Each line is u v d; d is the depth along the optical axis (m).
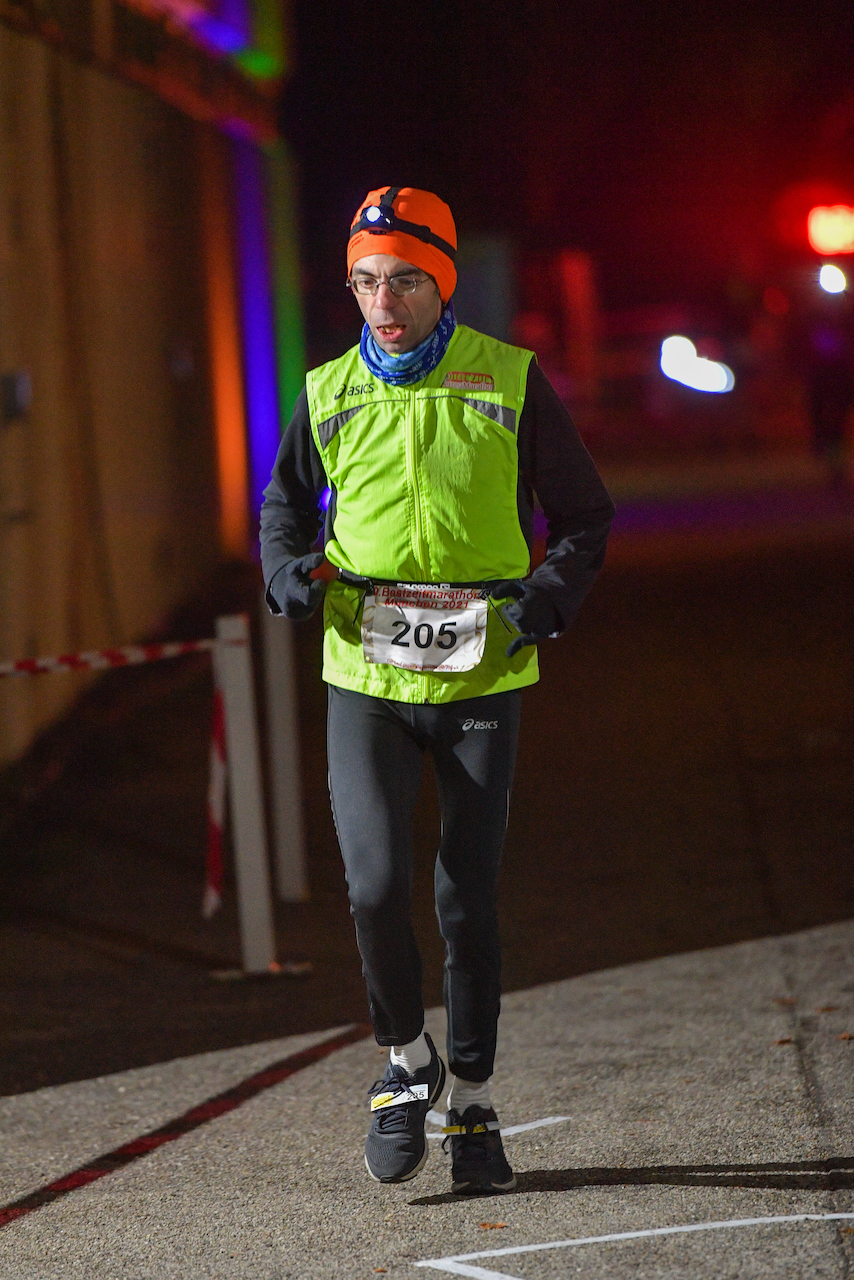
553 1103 13.66
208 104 48.59
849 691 31.17
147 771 28.27
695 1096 13.60
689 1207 11.45
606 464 94.12
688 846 22.17
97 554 34.62
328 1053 15.51
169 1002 17.47
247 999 17.47
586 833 23.11
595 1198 11.71
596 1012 16.06
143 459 39.25
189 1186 12.45
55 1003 17.55
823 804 23.78
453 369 11.22
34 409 30.12
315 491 11.93
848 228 55.44
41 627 30.02
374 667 11.36
